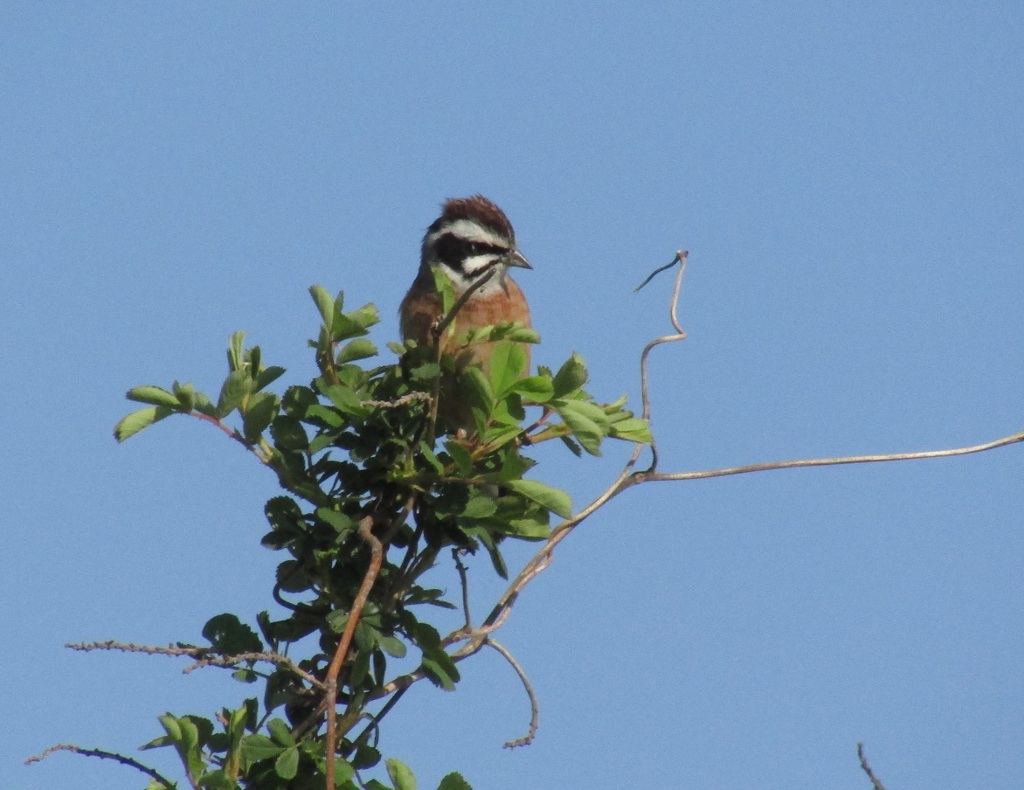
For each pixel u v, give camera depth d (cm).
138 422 692
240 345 725
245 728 677
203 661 577
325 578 709
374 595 714
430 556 731
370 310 740
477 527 721
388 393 774
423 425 734
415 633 698
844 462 834
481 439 730
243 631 696
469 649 730
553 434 781
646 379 853
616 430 765
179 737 619
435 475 726
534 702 723
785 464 827
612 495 801
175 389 693
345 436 742
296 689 688
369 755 685
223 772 614
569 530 774
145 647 607
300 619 712
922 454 831
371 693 689
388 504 740
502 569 732
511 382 717
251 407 709
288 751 642
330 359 741
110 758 615
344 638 630
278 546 716
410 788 636
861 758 639
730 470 817
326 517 695
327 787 593
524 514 728
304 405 734
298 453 722
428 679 693
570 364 712
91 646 595
